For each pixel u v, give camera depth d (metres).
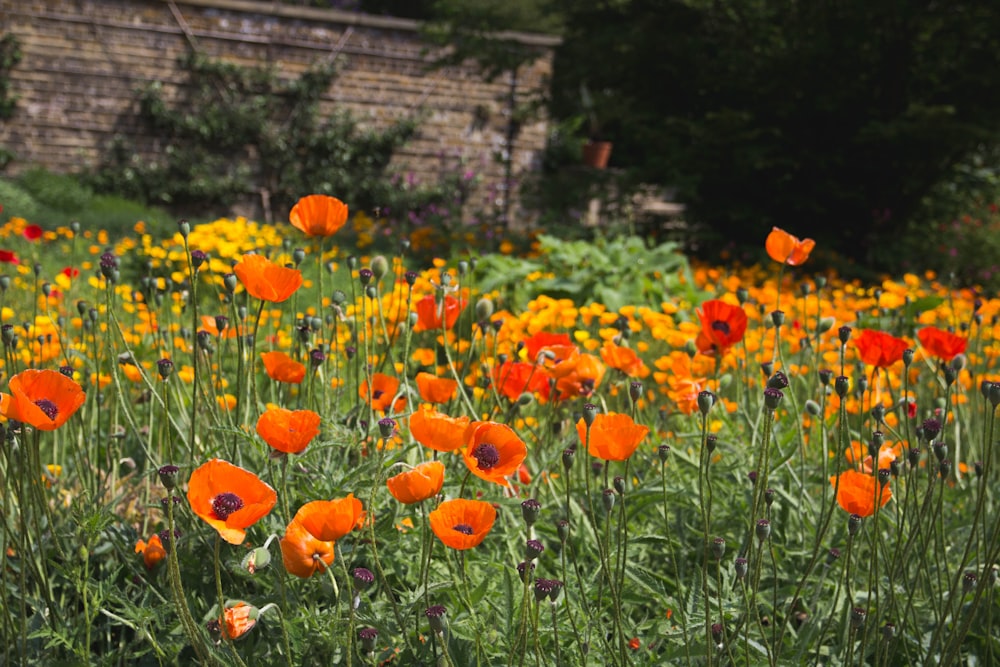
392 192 16.72
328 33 16.80
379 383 2.31
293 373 2.08
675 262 8.47
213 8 16.31
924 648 2.09
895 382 3.71
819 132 12.25
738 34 12.25
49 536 2.21
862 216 12.55
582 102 12.98
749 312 5.54
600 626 1.83
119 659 1.87
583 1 12.98
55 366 3.04
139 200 16.06
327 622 1.75
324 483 2.04
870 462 2.18
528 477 2.41
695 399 2.68
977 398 3.56
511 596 1.78
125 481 2.29
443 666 1.52
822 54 11.64
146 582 1.98
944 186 13.29
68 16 15.67
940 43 11.40
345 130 16.88
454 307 2.51
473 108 17.31
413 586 2.03
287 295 1.93
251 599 1.85
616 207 12.13
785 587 2.20
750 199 12.39
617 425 1.69
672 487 2.37
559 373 2.36
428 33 13.56
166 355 3.20
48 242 9.51
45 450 2.92
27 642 1.90
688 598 1.95
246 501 1.43
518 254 11.01
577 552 2.31
